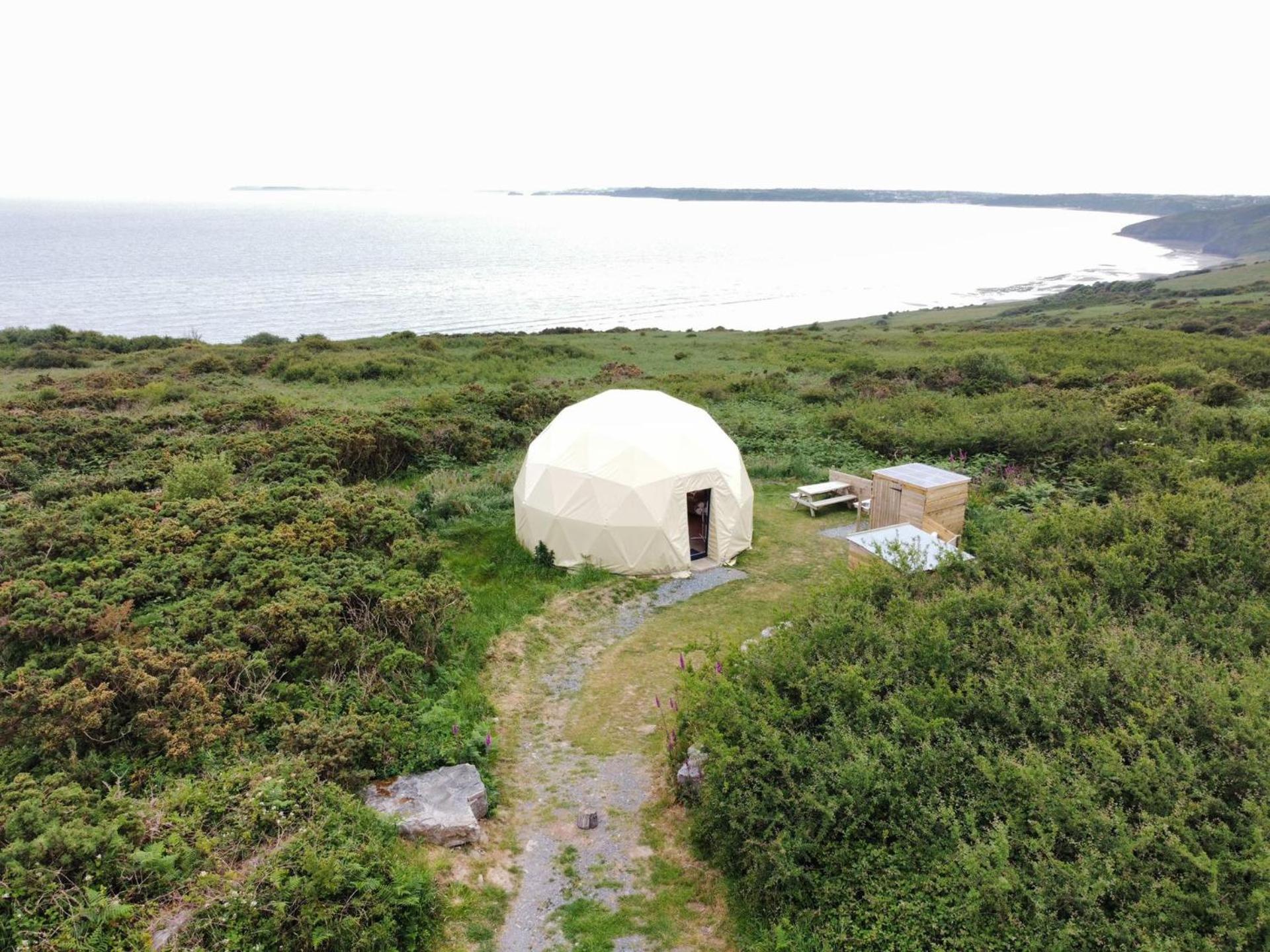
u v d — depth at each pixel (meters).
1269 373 25.22
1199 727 5.52
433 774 6.93
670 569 12.34
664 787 7.23
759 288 104.75
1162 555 8.10
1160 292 83.44
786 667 6.82
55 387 25.25
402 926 5.27
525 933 5.52
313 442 15.48
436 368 33.75
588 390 24.55
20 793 5.50
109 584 8.66
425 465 17.30
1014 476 15.77
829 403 23.64
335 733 6.85
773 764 5.77
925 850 5.10
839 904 5.11
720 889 5.89
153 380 28.78
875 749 5.68
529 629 10.42
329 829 5.68
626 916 5.68
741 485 13.30
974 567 8.67
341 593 8.85
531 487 13.02
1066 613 7.25
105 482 12.73
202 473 12.47
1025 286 113.19
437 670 8.73
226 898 4.83
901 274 129.50
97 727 6.46
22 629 7.49
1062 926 4.36
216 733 6.63
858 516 14.12
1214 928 4.16
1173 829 4.77
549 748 7.98
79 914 4.51
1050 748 5.68
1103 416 17.00
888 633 7.12
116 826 5.15
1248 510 9.16
